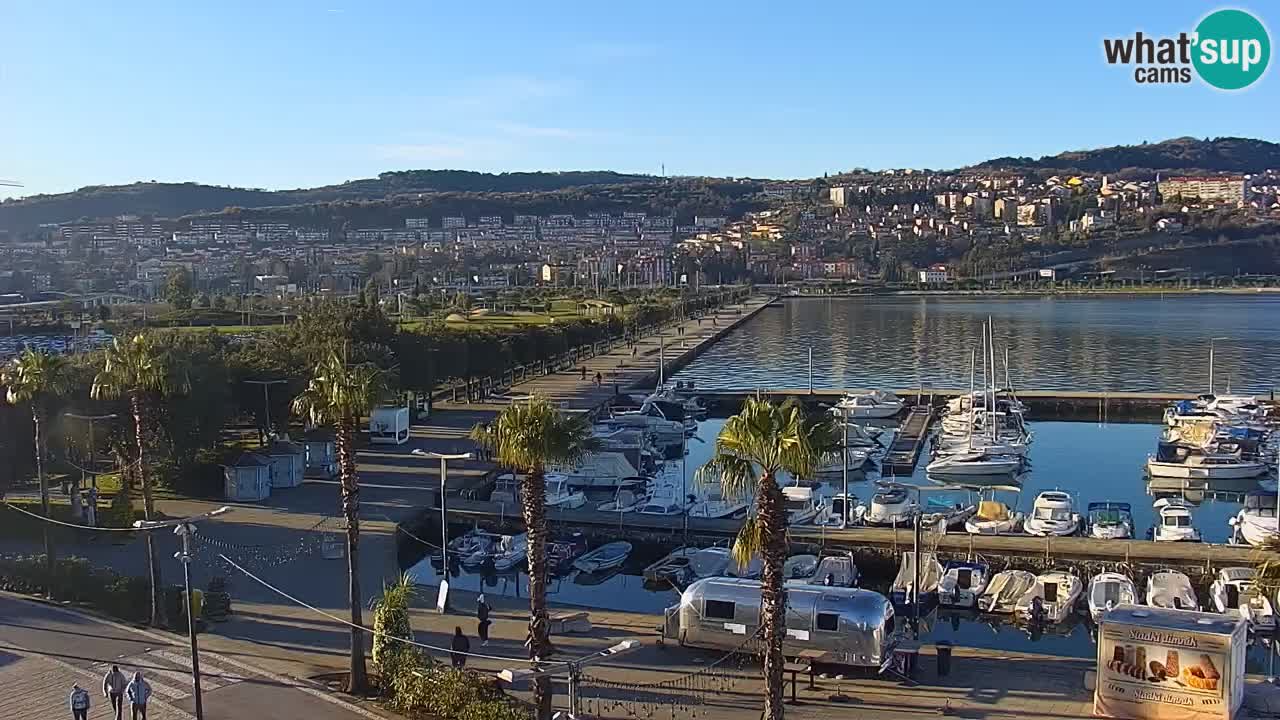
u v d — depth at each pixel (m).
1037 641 57.62
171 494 81.38
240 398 94.94
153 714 39.50
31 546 65.19
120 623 50.62
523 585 67.62
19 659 45.44
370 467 94.75
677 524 77.31
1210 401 134.38
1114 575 62.81
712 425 140.38
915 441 119.56
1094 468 108.94
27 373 59.78
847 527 77.25
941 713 40.25
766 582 35.00
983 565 66.94
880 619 44.50
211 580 58.50
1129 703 39.09
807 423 34.59
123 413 80.50
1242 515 79.00
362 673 42.38
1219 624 38.78
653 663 46.75
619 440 104.56
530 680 43.94
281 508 77.50
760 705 41.53
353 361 105.50
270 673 44.25
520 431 38.31
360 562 63.25
